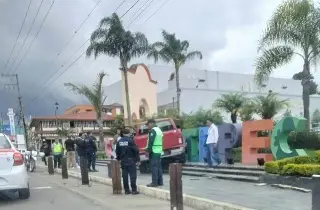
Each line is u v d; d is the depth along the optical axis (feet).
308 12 59.57
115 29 129.80
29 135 255.09
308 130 58.70
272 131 50.80
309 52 63.52
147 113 184.44
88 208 32.55
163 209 30.42
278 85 230.89
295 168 36.50
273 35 61.87
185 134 69.00
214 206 28.17
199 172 52.90
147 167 60.64
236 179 44.01
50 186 49.60
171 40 149.18
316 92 223.10
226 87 215.10
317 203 18.01
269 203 28.81
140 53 133.28
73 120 227.40
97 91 150.61
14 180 35.86
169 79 212.23
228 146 60.64
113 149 73.72
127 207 31.76
